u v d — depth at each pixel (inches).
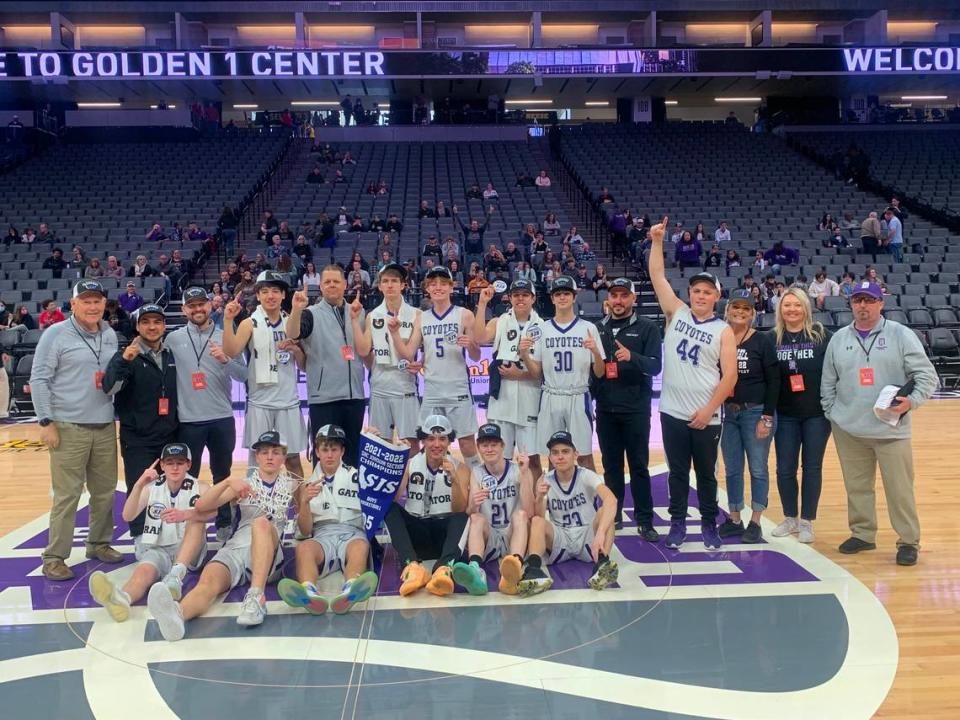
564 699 114.1
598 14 866.1
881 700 113.3
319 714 110.7
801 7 852.0
